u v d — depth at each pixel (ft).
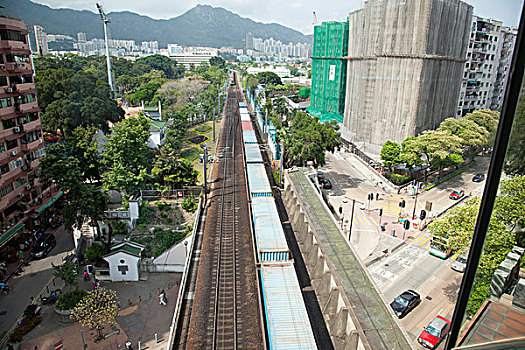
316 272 129.18
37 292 140.67
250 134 294.66
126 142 188.65
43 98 269.03
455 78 304.50
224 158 274.16
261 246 124.88
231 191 208.44
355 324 93.20
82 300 125.08
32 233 176.86
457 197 224.12
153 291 144.05
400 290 137.08
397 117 277.64
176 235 175.22
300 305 98.07
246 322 107.45
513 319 20.83
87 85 284.61
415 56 258.37
